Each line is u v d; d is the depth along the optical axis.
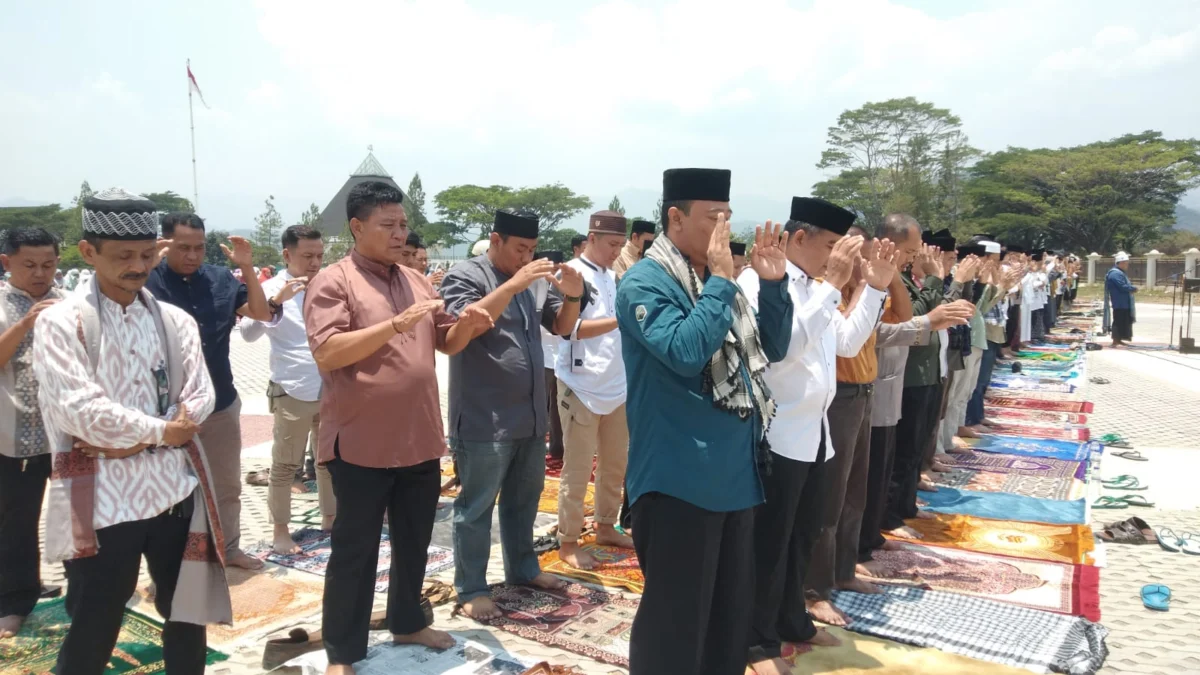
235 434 4.89
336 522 3.55
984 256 7.79
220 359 4.74
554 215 101.06
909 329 4.71
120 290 2.93
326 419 3.54
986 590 4.76
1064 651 3.93
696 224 2.98
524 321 4.36
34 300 4.18
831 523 4.25
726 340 2.93
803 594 3.99
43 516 6.00
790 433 3.51
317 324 3.43
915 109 78.94
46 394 2.77
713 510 2.88
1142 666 3.87
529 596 4.57
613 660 3.81
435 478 3.77
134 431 2.79
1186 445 8.73
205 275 4.70
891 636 4.10
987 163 76.62
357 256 3.67
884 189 79.31
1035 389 12.30
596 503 5.48
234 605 4.49
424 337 3.65
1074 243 65.94
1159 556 5.43
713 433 2.88
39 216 72.50
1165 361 15.56
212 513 3.06
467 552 4.32
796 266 3.85
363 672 3.60
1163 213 63.66
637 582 4.72
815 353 3.57
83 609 2.86
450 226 100.31
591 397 4.95
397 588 3.81
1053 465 7.81
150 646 3.95
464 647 3.82
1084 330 20.83
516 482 4.55
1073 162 66.38
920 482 6.93
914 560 5.26
